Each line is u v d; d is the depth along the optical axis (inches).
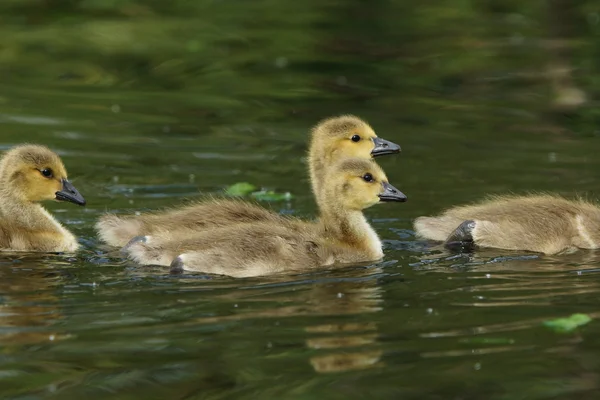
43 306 484.7
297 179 762.2
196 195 714.2
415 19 1256.8
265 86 1015.6
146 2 1306.6
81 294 502.9
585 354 430.0
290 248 564.1
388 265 572.7
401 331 455.8
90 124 875.4
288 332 454.3
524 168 775.7
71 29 1188.5
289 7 1299.2
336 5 1309.1
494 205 657.0
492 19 1257.4
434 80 1045.2
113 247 610.5
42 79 1010.7
